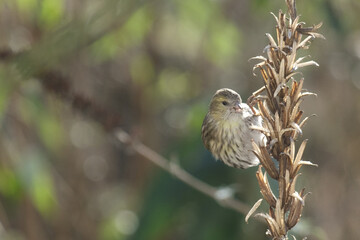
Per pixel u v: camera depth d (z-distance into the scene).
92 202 14.88
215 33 12.62
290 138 4.67
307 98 13.41
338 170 13.23
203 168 10.54
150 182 11.49
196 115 11.08
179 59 14.86
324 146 13.39
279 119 4.68
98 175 16.02
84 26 5.27
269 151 4.71
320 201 12.85
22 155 10.84
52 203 12.36
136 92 14.82
